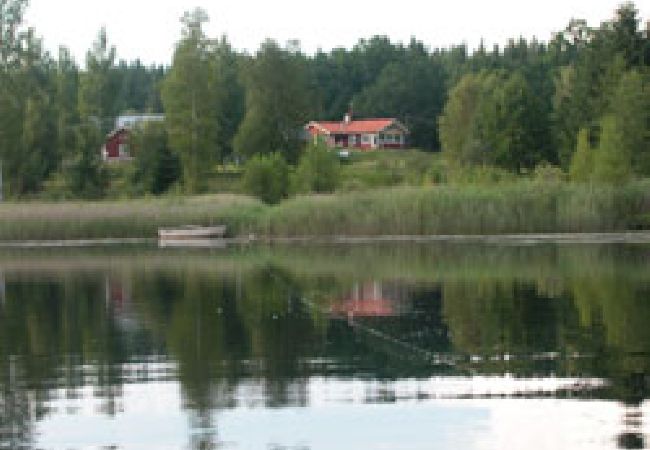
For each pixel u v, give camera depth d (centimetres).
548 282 5844
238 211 10400
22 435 2923
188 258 8275
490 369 3575
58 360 3931
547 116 15875
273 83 17800
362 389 3334
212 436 2867
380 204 9644
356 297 5553
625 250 7825
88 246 9812
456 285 5900
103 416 3092
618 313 4612
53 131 16638
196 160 14950
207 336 4388
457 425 2912
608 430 2825
